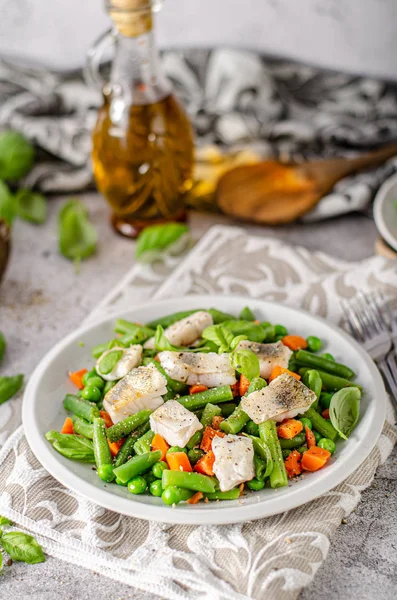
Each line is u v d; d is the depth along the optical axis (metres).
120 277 1.04
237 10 1.15
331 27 1.14
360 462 0.73
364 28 1.13
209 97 1.16
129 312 0.89
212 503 0.72
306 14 1.14
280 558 0.70
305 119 1.19
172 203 1.04
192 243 1.07
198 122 1.16
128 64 0.96
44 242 1.10
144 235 1.01
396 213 0.99
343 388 0.78
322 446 0.75
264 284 0.96
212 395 0.79
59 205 1.16
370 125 1.17
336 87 1.18
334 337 0.85
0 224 0.97
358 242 1.07
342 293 0.94
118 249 1.08
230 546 0.71
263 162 1.14
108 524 0.74
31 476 0.77
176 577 0.70
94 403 0.81
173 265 1.03
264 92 1.15
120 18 0.93
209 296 0.90
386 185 1.01
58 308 0.99
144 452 0.76
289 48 1.17
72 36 1.18
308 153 1.17
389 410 0.81
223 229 1.04
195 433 0.76
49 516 0.74
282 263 0.99
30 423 0.78
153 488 0.74
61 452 0.76
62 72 1.20
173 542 0.73
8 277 1.04
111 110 0.98
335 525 0.73
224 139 1.16
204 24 1.17
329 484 0.72
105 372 0.82
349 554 0.74
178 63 1.14
